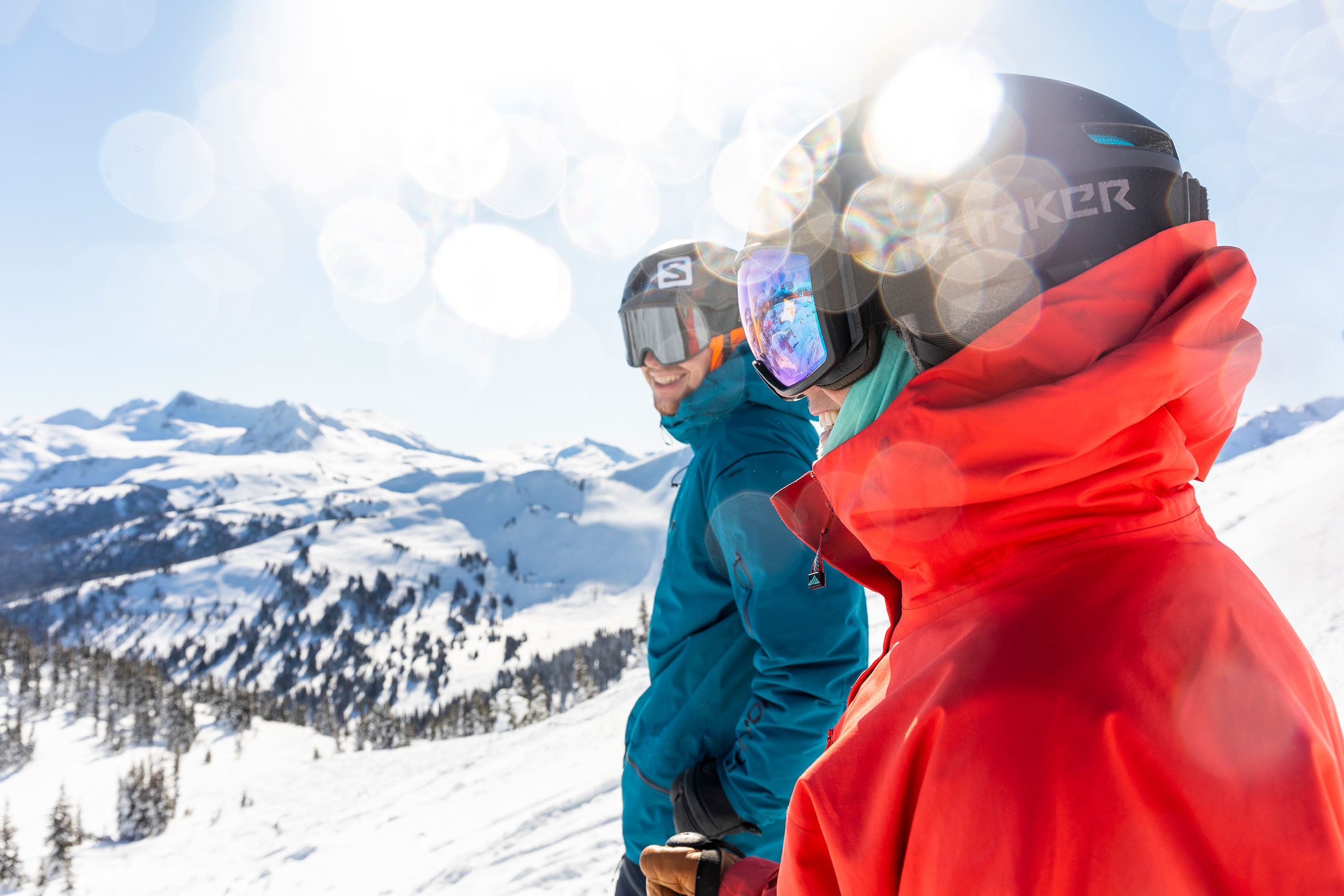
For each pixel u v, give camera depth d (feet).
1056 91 2.07
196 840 101.76
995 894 1.49
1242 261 1.88
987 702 1.59
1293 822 1.37
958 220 1.97
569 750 50.37
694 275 6.16
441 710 465.47
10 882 169.27
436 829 37.91
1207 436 2.06
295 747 302.86
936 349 2.03
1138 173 1.94
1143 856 1.40
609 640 501.97
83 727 333.83
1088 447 1.72
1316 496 36.91
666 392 6.27
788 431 5.65
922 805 1.62
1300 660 1.75
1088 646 1.59
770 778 4.85
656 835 5.98
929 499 1.94
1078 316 1.83
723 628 5.90
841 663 4.89
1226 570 1.79
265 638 609.01
